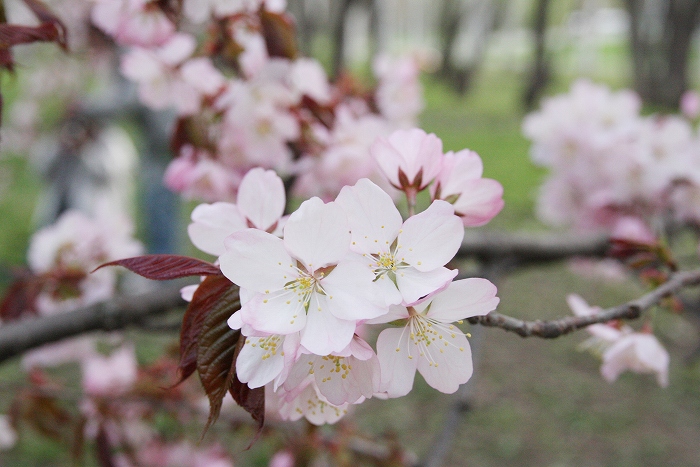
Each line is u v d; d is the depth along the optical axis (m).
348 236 0.19
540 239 0.60
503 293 1.50
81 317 0.42
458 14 4.88
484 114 3.90
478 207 0.23
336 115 0.45
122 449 0.51
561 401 1.11
